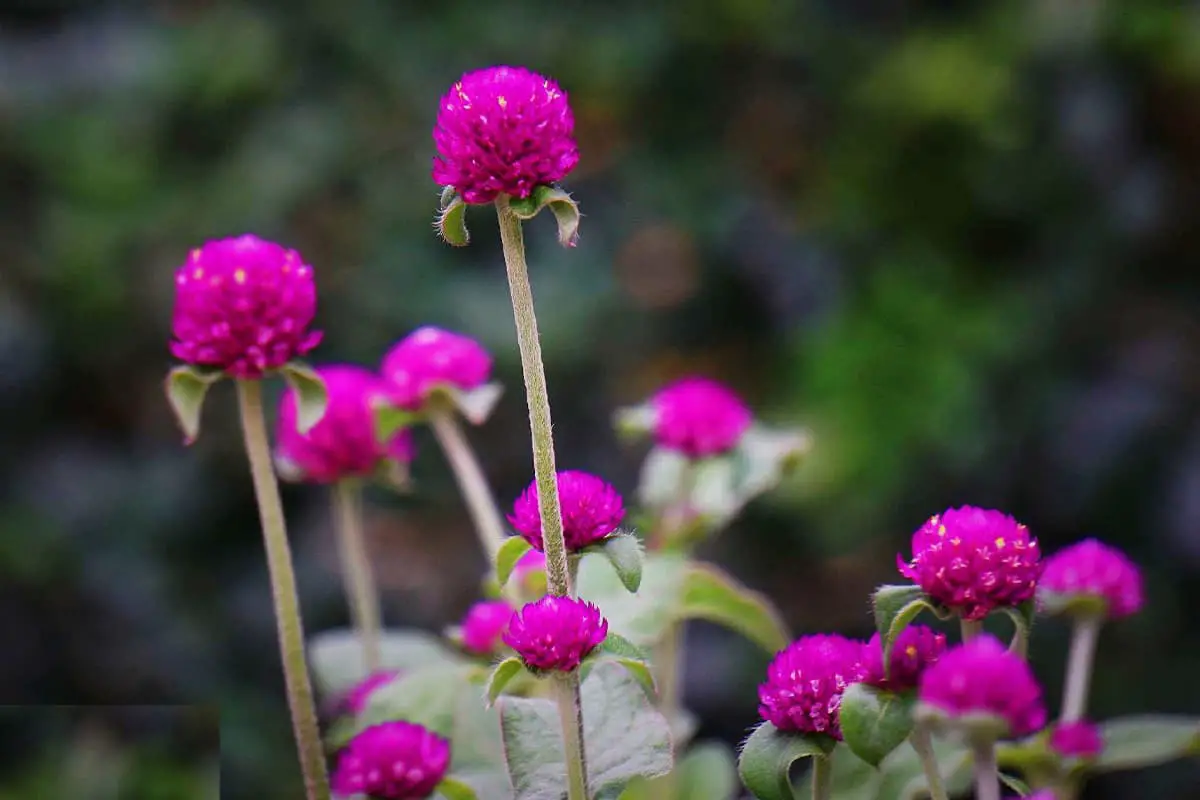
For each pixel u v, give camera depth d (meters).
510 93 1.46
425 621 5.58
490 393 2.22
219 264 1.59
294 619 1.64
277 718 5.25
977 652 1.28
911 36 6.73
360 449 2.17
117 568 5.57
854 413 5.71
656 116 6.82
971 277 6.12
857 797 1.88
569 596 1.52
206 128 6.50
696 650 5.36
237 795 4.92
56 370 5.93
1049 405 5.89
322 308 6.15
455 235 1.52
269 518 1.64
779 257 6.50
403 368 2.24
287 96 6.56
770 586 5.82
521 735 1.71
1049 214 6.17
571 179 6.67
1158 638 5.42
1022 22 6.43
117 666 5.34
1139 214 6.06
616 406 6.18
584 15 6.84
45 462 5.77
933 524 1.47
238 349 1.58
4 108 6.31
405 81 6.57
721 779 2.19
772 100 6.83
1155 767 4.93
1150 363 5.90
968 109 6.17
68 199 6.20
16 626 5.35
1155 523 5.67
